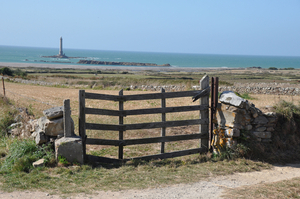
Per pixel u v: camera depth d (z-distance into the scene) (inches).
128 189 222.2
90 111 286.4
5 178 239.8
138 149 363.6
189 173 261.9
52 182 233.0
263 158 303.4
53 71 3390.7
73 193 212.2
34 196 204.4
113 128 296.4
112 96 292.5
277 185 229.6
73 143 274.2
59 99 877.8
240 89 1047.0
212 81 323.3
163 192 216.2
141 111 303.4
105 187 225.5
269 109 352.2
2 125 437.7
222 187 228.7
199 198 204.1
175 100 821.9
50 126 291.7
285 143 324.5
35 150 296.0
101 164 291.0
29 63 5664.4
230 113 304.7
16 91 1126.4
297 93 949.2
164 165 288.4
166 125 312.0
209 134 354.6
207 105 323.9
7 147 333.1
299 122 347.6
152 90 1251.2
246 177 255.8
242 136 304.8
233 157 299.3
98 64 6825.8
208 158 306.0
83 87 1464.1
